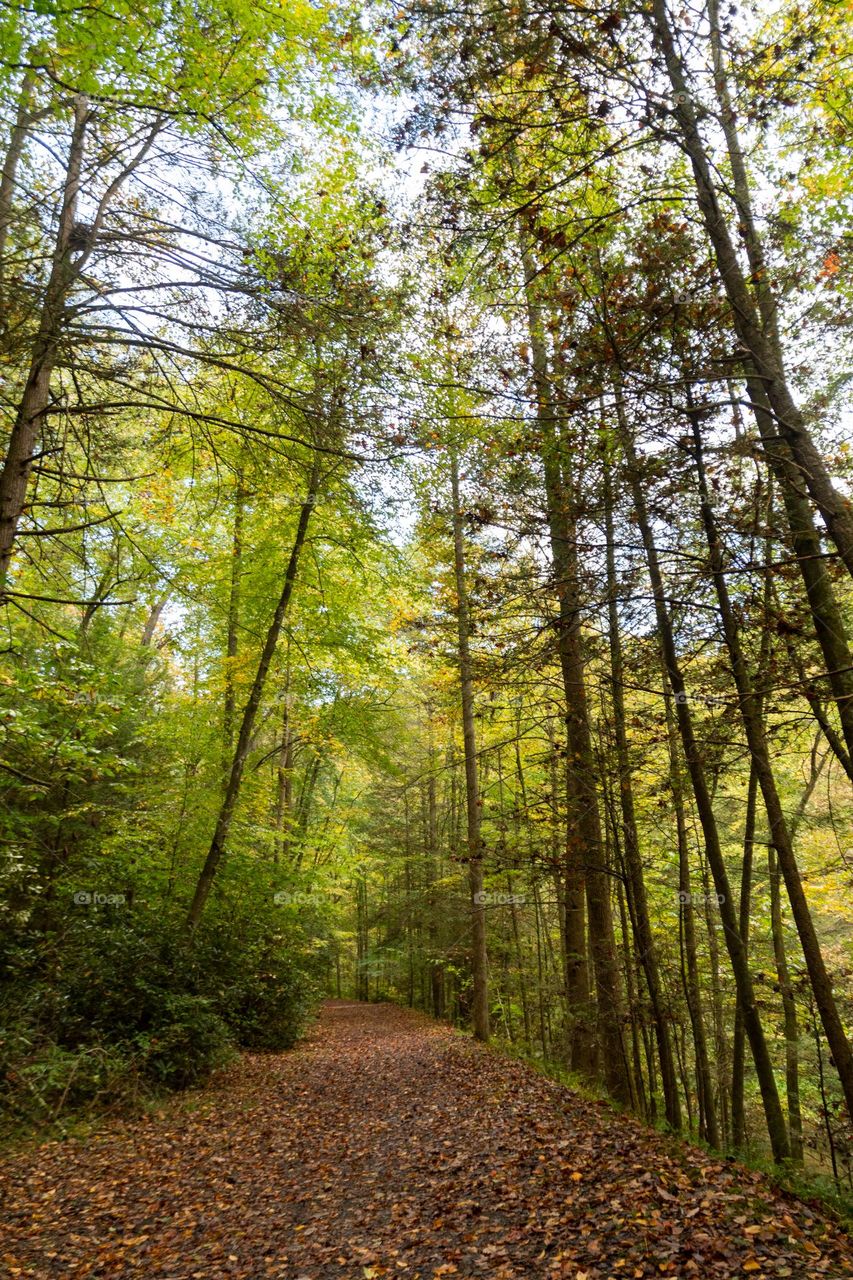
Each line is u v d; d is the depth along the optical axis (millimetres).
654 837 11750
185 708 13070
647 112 4816
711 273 5902
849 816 10703
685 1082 11062
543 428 6621
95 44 4602
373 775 21406
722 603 6398
